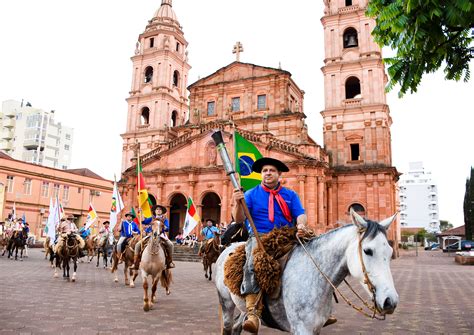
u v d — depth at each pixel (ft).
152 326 28.58
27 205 169.68
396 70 24.76
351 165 134.41
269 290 14.94
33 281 52.37
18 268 69.92
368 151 132.16
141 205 48.85
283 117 140.77
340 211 132.16
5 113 308.81
